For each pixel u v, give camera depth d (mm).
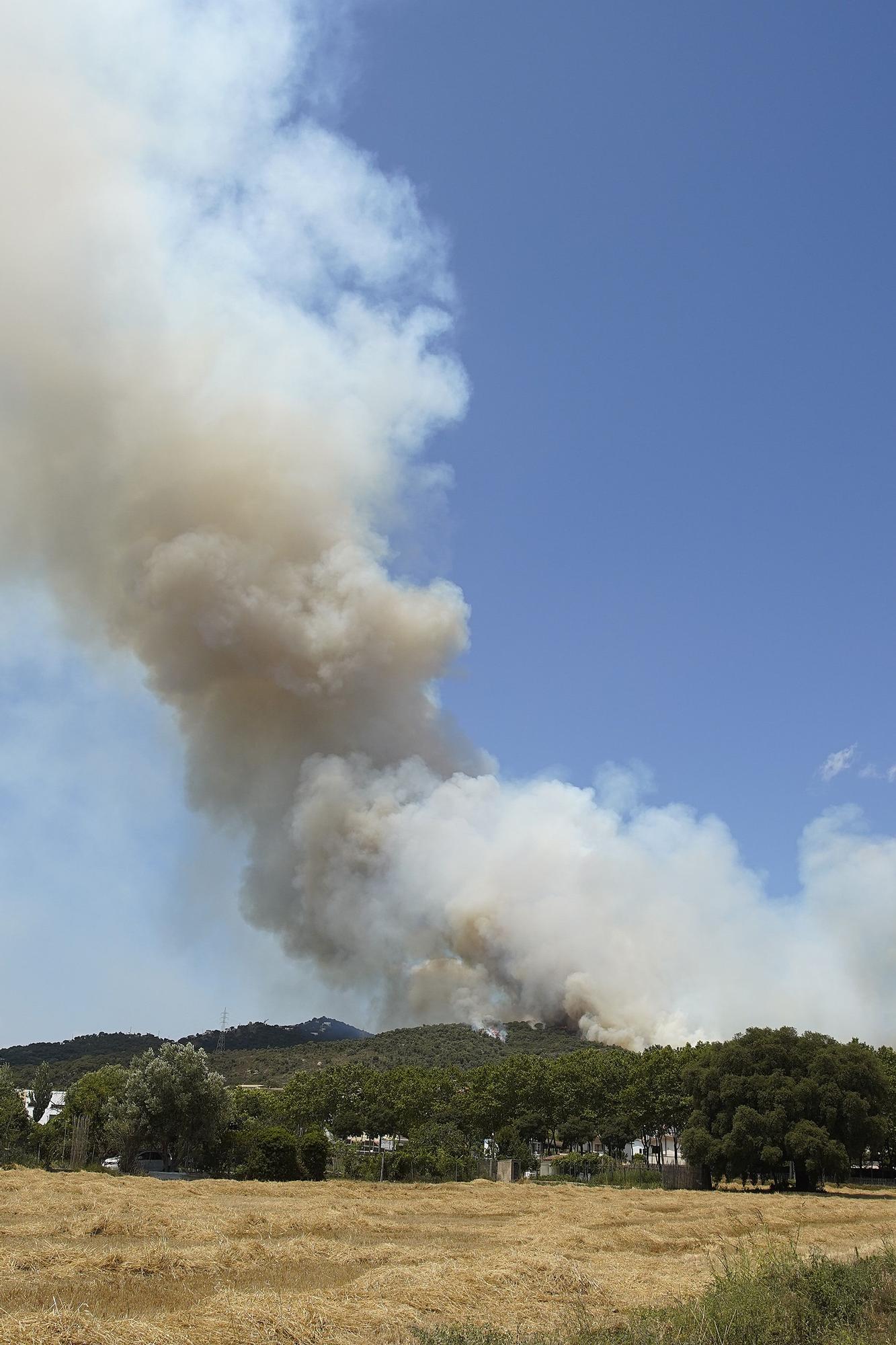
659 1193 59125
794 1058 71688
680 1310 15805
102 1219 26141
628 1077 89438
